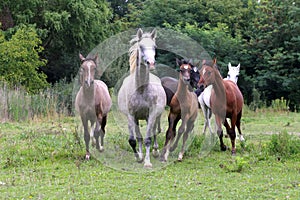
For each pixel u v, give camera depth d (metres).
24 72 21.41
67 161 9.48
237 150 10.86
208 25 28.53
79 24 26.75
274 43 28.59
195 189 7.21
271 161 9.48
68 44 28.14
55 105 17.98
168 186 7.45
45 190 7.20
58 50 28.61
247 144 11.37
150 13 27.52
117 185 7.55
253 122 18.28
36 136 12.21
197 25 27.81
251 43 28.34
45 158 9.76
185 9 28.77
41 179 7.96
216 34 26.89
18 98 17.20
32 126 15.26
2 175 8.28
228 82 10.99
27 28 24.84
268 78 27.27
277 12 28.91
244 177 8.05
